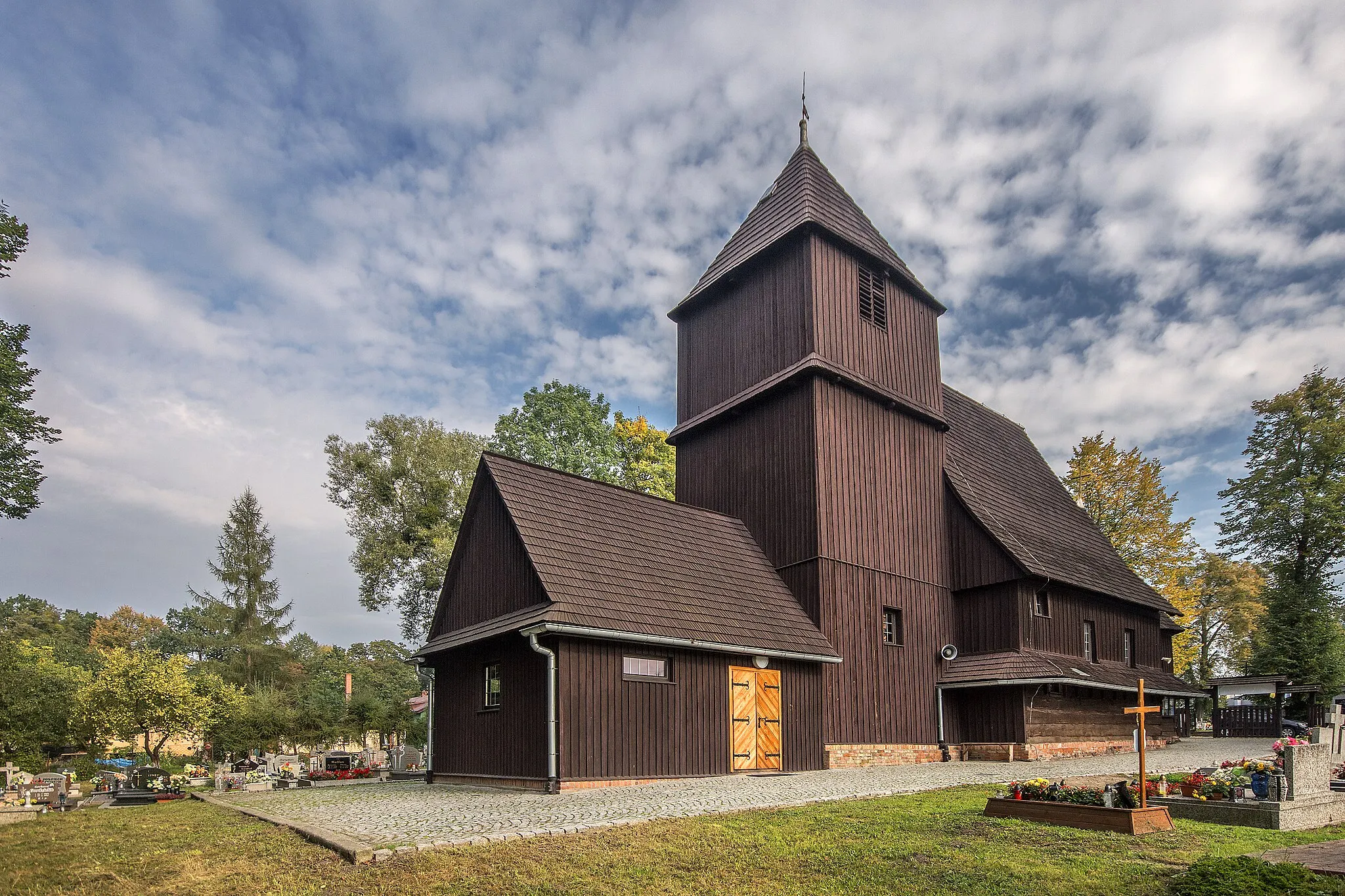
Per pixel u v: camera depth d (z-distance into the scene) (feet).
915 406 78.74
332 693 147.64
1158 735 93.45
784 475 71.82
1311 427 127.34
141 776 61.98
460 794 48.67
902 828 33.81
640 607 53.98
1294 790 37.50
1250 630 150.61
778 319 75.20
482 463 61.46
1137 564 134.82
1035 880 26.45
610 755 50.06
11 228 90.22
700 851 29.68
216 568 166.81
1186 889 24.41
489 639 55.93
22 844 33.81
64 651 207.00
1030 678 69.10
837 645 66.54
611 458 143.02
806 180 77.36
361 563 130.00
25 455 91.25
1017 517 88.33
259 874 27.09
